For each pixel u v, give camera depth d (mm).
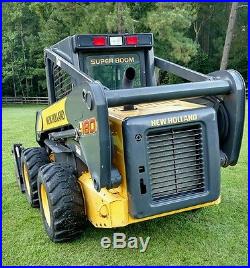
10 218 4676
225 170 6523
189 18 22297
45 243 4012
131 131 3248
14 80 34719
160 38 22031
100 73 4238
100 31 22375
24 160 5016
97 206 3578
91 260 3684
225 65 19844
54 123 4520
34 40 31938
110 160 3148
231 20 19234
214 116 3564
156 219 4480
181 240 4004
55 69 4715
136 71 4438
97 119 3049
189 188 3574
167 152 3457
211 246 3891
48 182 3867
